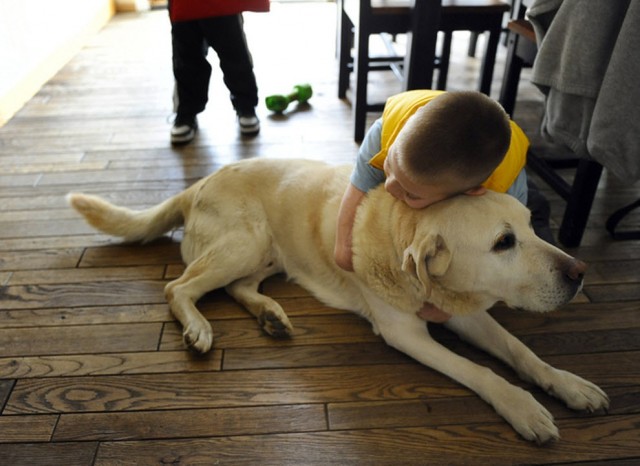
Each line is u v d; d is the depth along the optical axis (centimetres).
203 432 141
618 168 169
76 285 196
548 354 163
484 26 281
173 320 179
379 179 156
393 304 156
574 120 182
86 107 354
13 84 348
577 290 129
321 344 169
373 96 361
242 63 298
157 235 214
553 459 131
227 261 180
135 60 444
